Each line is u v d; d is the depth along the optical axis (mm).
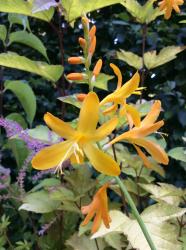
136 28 685
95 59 709
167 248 254
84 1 310
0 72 481
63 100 307
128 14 686
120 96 228
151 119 230
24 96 410
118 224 266
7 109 703
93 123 201
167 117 641
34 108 410
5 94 703
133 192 366
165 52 407
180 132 641
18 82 395
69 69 728
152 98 668
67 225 367
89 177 351
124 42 698
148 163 227
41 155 195
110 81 667
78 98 245
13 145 417
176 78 650
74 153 195
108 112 232
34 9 287
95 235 261
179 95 653
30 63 319
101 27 701
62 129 201
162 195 328
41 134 326
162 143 383
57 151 199
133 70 664
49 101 724
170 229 264
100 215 215
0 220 417
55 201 343
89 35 250
